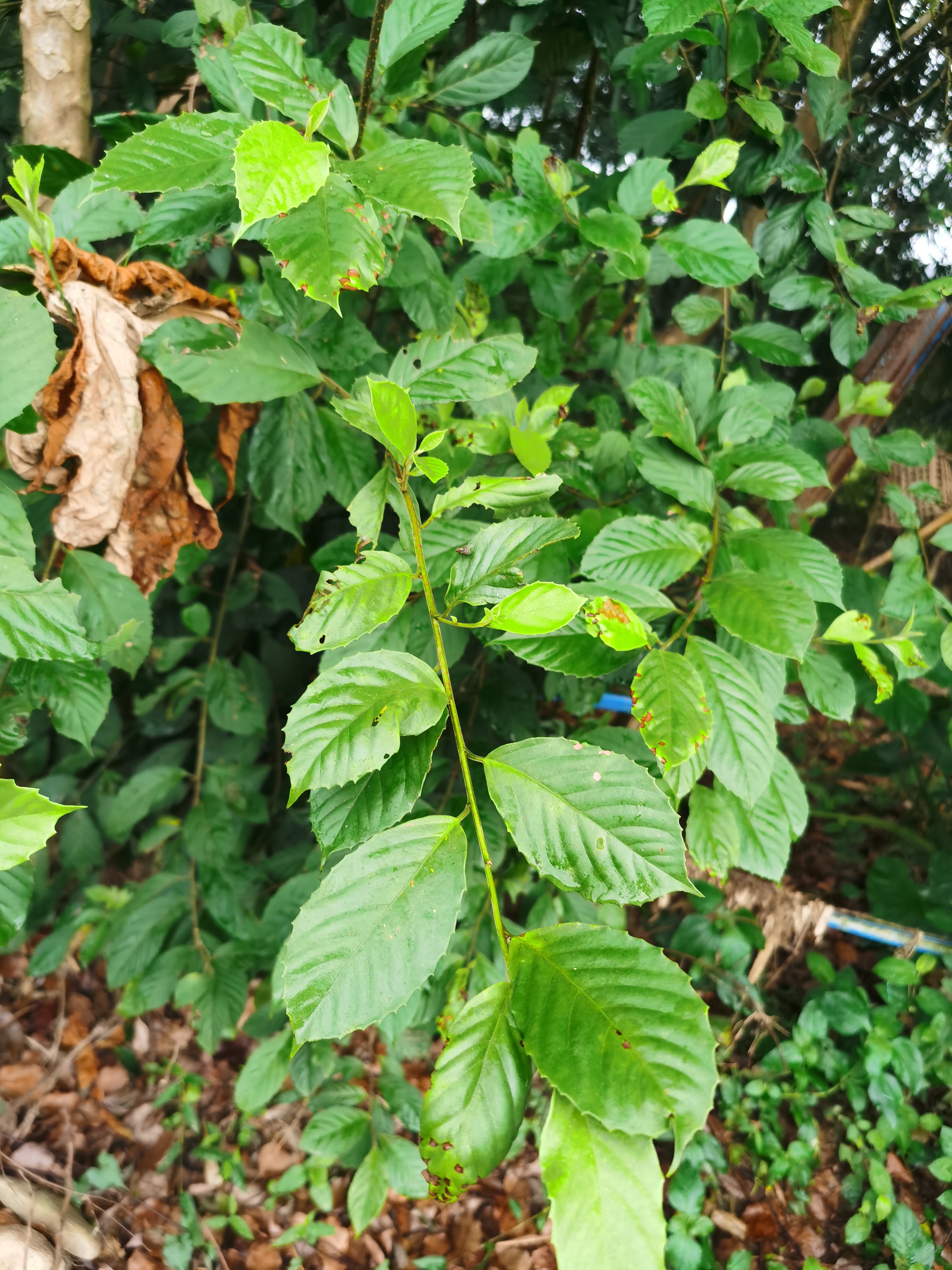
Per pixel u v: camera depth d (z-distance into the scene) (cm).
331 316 58
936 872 115
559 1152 26
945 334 95
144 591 55
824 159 89
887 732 158
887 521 108
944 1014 107
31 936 123
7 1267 79
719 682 46
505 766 32
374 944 29
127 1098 107
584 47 94
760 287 81
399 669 34
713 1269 92
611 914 83
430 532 52
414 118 83
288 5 73
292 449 60
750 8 62
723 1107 108
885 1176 98
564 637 46
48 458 49
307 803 112
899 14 86
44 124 64
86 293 48
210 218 51
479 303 75
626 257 64
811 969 114
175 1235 93
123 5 82
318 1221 99
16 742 54
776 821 54
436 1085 28
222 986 96
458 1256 97
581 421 107
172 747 112
